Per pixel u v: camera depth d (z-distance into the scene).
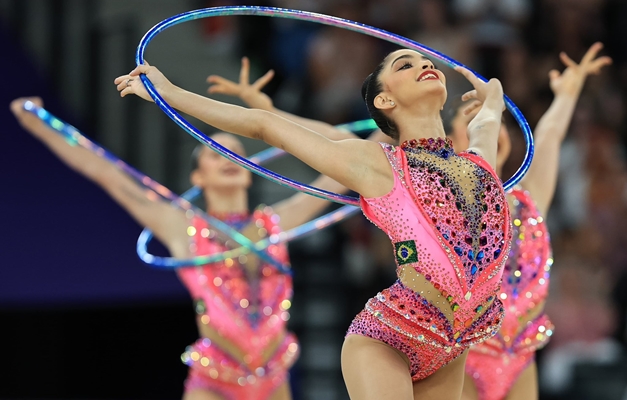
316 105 16.70
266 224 10.16
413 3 17.06
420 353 6.22
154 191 10.78
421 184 6.11
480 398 7.86
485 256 6.19
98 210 14.70
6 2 16.73
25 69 16.22
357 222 16.05
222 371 9.51
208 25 18.22
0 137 14.93
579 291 14.54
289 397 9.95
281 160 17.53
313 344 15.77
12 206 14.25
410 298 6.16
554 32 17.42
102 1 17.39
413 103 6.44
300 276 16.20
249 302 9.69
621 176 15.99
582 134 16.38
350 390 6.16
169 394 16.08
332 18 7.49
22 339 15.84
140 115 16.52
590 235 15.23
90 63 16.61
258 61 17.89
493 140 6.75
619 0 17.64
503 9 17.23
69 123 16.14
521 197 8.11
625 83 17.34
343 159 6.09
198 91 17.44
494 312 6.38
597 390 13.55
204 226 10.05
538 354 14.29
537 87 16.81
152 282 14.35
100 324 16.06
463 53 16.61
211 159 10.16
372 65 16.84
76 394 16.02
